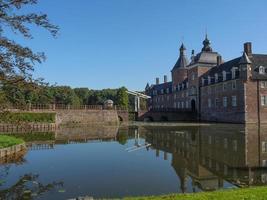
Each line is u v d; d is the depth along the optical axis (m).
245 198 8.20
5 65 9.02
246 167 16.31
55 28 9.62
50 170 16.05
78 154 21.66
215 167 16.42
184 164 17.50
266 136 31.00
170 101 95.31
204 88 69.69
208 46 74.69
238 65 57.75
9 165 17.45
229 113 59.09
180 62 90.12
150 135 35.22
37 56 9.87
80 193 11.75
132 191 12.10
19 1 9.05
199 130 40.03
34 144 27.52
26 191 11.96
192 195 8.73
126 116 65.56
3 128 39.31
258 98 54.56
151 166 17.06
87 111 54.84
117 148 24.80
